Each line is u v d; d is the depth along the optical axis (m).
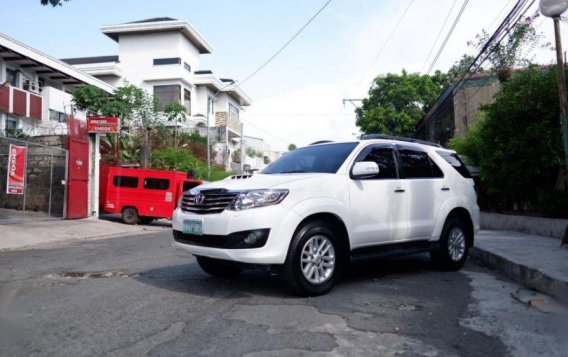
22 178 14.80
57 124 23.81
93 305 5.01
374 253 6.05
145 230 16.39
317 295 5.39
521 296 5.57
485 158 12.48
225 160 37.44
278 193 5.19
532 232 10.98
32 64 24.03
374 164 5.89
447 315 4.73
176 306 4.94
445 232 7.05
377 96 30.64
